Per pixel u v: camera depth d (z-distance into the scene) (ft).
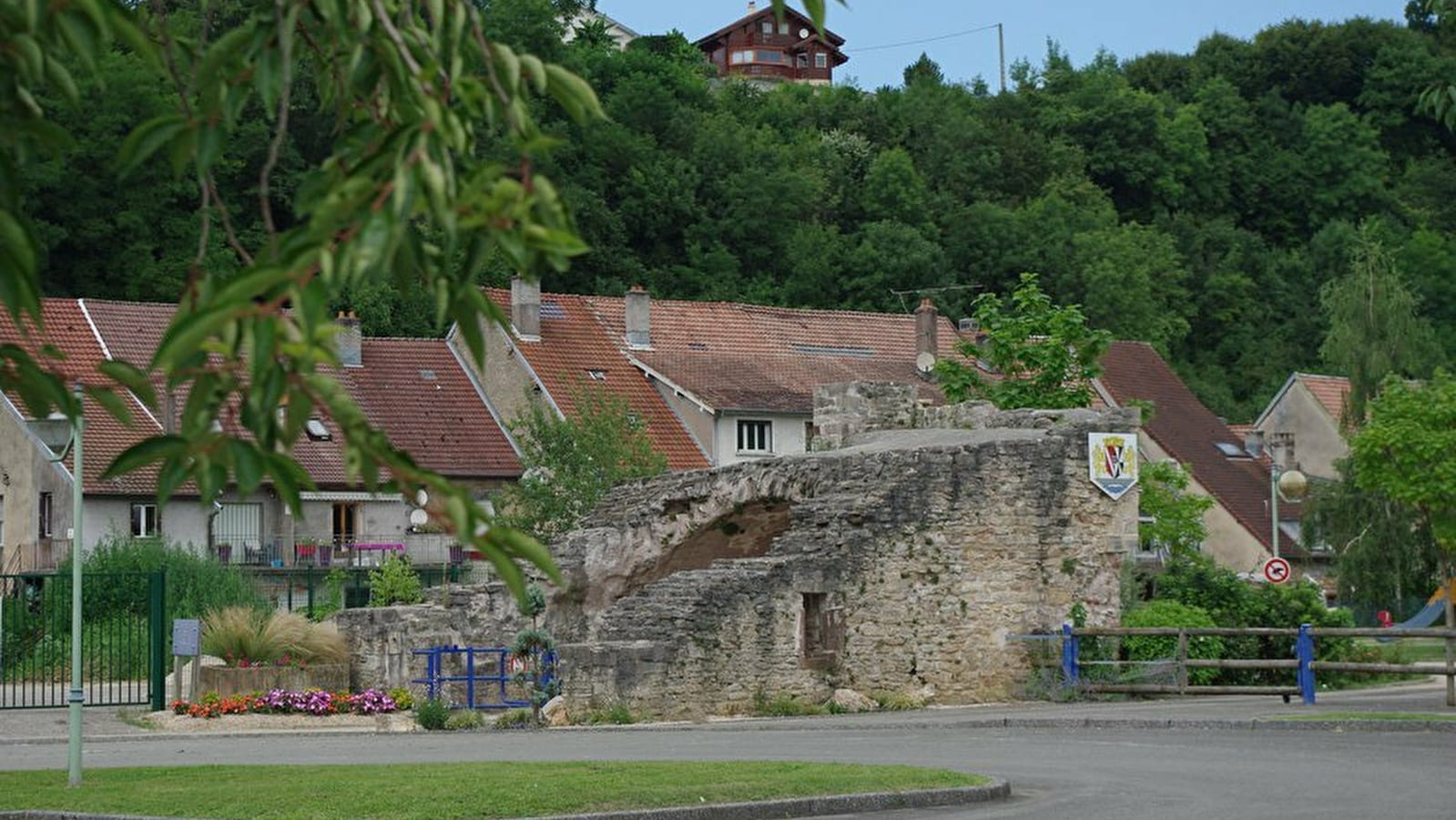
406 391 208.44
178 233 218.38
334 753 80.38
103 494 178.60
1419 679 128.77
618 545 127.95
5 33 19.77
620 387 210.59
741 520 126.93
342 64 22.31
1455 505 188.65
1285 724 84.64
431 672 113.39
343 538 193.98
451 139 19.33
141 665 136.26
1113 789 59.98
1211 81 374.84
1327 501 223.71
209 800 55.42
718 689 102.89
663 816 53.57
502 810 52.90
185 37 22.59
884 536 108.99
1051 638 110.93
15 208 19.77
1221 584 122.52
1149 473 170.71
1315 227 358.23
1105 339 168.25
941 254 300.61
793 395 214.28
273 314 18.13
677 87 334.44
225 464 19.33
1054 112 362.33
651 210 281.13
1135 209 357.00
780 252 293.23
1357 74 393.29
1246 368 329.52
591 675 100.94
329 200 18.57
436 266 20.18
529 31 293.23
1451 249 345.10
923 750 77.15
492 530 19.77
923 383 227.40
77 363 183.62
